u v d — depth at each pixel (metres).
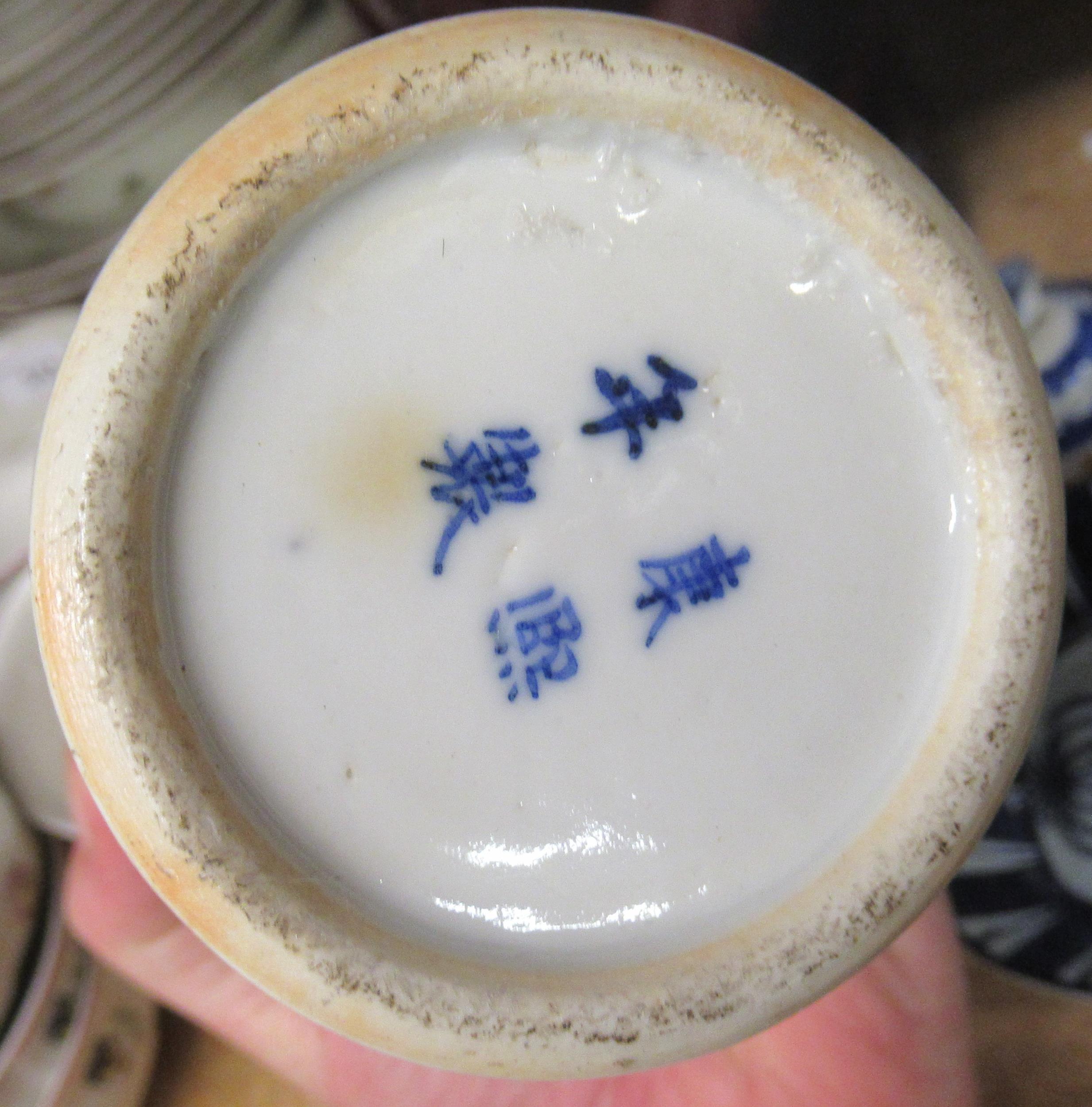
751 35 0.23
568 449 0.12
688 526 0.12
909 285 0.12
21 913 0.17
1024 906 0.23
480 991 0.11
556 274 0.12
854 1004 0.17
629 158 0.12
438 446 0.12
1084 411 0.23
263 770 0.11
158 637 0.11
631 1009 0.11
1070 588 0.22
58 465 0.11
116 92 0.16
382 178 0.12
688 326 0.12
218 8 0.16
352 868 0.11
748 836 0.12
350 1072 0.18
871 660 0.12
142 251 0.11
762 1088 0.17
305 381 0.12
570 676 0.12
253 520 0.12
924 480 0.12
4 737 0.17
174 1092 0.22
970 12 0.27
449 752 0.12
